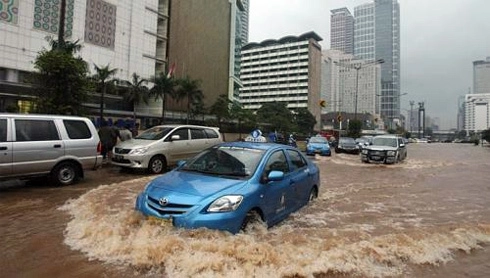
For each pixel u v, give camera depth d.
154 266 3.99
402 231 5.84
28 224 5.62
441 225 6.37
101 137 13.93
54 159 8.74
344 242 5.00
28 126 8.41
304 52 126.00
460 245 5.24
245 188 5.11
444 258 4.73
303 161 7.39
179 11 73.19
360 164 19.61
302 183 6.87
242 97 138.50
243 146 6.44
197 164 6.16
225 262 4.02
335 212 7.14
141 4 62.62
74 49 17.55
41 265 4.09
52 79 13.95
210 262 3.99
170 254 4.15
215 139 13.93
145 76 63.75
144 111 62.03
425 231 5.79
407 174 14.98
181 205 4.70
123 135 14.98
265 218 5.46
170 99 68.44
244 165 5.75
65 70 13.88
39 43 46.53
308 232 5.53
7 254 4.41
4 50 43.59
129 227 4.97
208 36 82.44
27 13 45.47
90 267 4.02
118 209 6.39
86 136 9.50
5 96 35.81
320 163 19.64
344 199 8.62
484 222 6.71
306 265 4.14
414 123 153.88
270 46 133.38
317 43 130.25
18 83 39.12
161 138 12.15
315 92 127.94
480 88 154.62
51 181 9.02
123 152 11.54
